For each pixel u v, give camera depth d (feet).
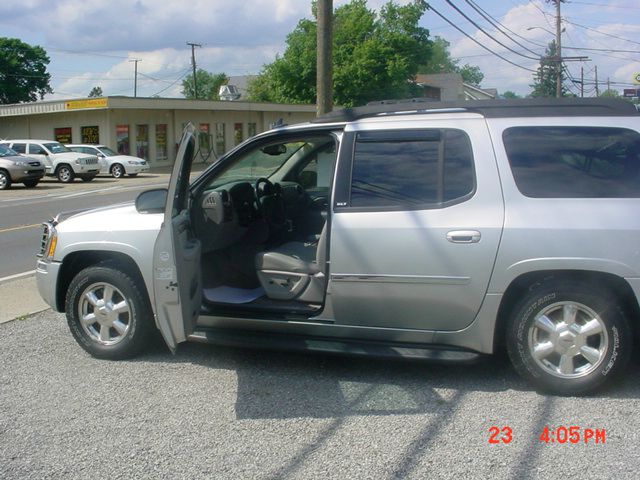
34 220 53.88
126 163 105.70
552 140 15.29
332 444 13.16
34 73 232.12
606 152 15.06
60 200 70.85
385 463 12.37
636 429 13.51
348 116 16.76
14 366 17.75
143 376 16.89
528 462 12.30
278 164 21.67
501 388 15.74
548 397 15.17
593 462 12.25
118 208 18.70
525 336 15.15
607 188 14.87
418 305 15.55
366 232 15.65
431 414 14.42
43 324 21.66
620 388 15.56
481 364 17.22
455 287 15.21
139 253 17.16
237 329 17.26
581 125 15.25
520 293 15.49
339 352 16.10
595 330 14.88
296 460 12.57
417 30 159.33
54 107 121.49
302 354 18.21
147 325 17.79
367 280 15.71
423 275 15.34
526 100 16.07
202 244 18.17
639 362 17.15
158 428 14.03
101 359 18.11
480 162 15.35
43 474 12.27
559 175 15.07
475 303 15.20
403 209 15.61
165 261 15.16
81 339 18.15
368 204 15.89
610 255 14.49
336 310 16.16
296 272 17.19
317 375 16.76
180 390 15.99
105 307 17.90
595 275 14.85
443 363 15.66
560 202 14.88
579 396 15.12
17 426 14.25
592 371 14.94
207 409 14.92
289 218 20.84
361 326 16.14
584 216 14.67
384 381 16.30
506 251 14.89
